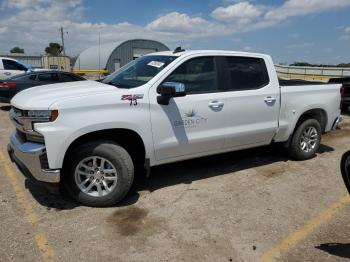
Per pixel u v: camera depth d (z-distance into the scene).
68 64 36.81
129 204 4.41
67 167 4.17
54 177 3.95
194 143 4.81
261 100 5.40
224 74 5.10
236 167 5.85
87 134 4.23
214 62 5.04
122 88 4.43
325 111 6.40
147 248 3.47
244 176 5.45
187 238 3.66
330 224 4.00
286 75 33.34
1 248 3.42
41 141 3.96
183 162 6.04
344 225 3.98
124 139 4.59
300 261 3.32
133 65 5.25
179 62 4.69
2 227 3.80
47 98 3.99
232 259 3.33
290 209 4.35
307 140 6.27
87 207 4.30
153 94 4.43
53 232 3.72
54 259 3.27
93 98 4.05
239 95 5.14
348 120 10.47
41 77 12.77
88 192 4.28
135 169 5.56
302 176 5.50
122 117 4.20
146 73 4.71
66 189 4.29
